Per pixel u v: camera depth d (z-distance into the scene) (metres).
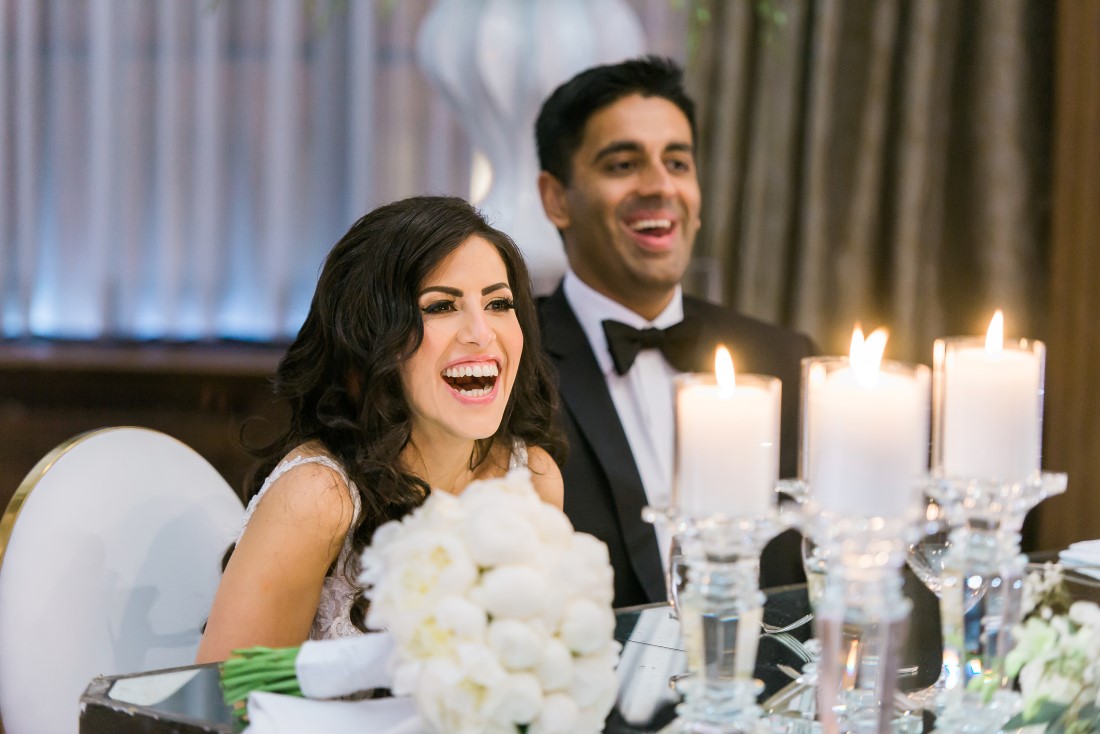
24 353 5.47
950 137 5.23
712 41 5.28
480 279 2.58
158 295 5.88
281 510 2.51
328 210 5.82
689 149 3.72
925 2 5.07
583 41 3.90
